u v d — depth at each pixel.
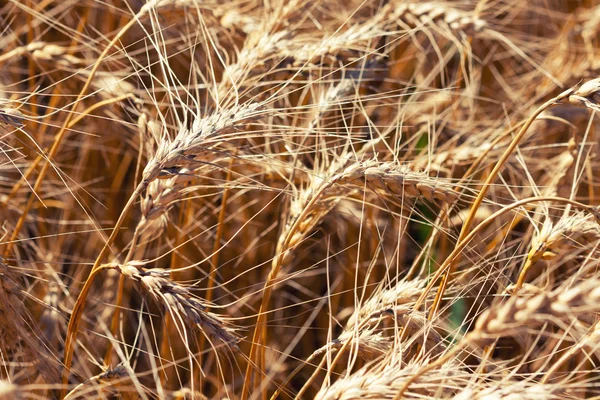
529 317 0.69
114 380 0.83
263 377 0.88
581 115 1.04
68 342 0.83
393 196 0.86
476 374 0.75
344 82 0.96
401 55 1.23
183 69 1.14
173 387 1.01
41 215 1.03
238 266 1.08
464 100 1.12
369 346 0.82
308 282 1.12
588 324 0.77
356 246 1.06
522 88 1.16
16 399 0.70
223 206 0.95
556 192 0.97
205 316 0.80
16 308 0.83
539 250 0.85
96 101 0.98
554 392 0.75
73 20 1.13
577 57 1.14
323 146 0.92
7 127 0.84
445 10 0.99
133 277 0.80
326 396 0.76
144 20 0.96
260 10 1.02
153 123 0.90
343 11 1.13
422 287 0.86
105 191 1.09
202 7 0.97
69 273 1.03
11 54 0.95
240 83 0.90
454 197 0.85
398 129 0.97
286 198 0.96
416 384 0.74
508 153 0.81
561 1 1.40
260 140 1.00
